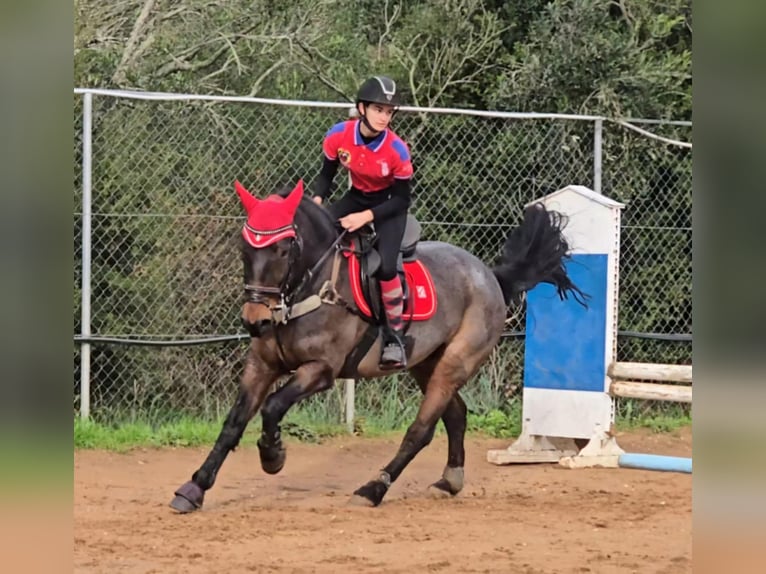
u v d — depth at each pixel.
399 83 17.88
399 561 7.64
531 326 13.28
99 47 17.05
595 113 16.75
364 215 9.68
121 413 13.65
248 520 9.14
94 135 13.45
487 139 15.57
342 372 10.13
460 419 11.05
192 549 7.92
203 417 13.84
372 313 9.87
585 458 12.75
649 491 11.23
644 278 15.75
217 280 13.76
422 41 17.88
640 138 15.95
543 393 13.16
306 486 11.35
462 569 7.42
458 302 10.76
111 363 13.62
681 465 12.14
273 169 14.30
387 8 18.45
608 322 12.79
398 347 9.92
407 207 9.93
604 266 12.81
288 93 17.89
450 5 17.77
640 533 8.91
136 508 9.65
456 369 10.73
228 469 12.16
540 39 17.39
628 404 15.61
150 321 13.57
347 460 12.84
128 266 13.52
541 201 13.06
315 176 14.47
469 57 17.38
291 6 18.05
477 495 11.00
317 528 8.85
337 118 14.55
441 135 15.31
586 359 12.91
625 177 15.89
